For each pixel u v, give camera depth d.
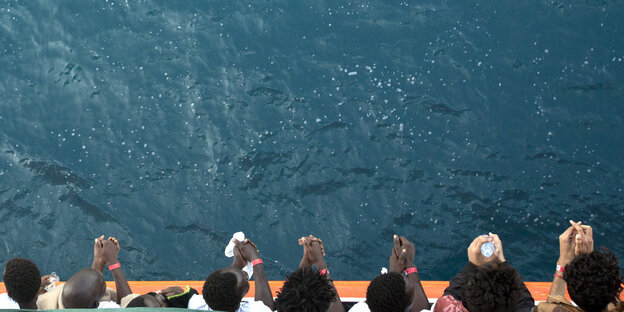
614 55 11.42
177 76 11.45
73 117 10.84
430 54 11.66
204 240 9.29
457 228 9.34
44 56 11.77
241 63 11.67
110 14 12.42
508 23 12.05
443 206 9.58
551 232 9.23
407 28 12.10
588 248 3.37
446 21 12.16
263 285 3.69
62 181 9.91
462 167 10.02
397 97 11.00
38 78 11.42
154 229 9.40
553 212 9.41
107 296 4.07
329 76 11.39
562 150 10.14
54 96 11.16
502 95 10.97
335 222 9.48
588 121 10.52
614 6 12.09
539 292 4.44
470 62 11.48
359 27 12.20
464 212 9.50
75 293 3.15
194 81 11.37
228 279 3.17
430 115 10.73
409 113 10.77
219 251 9.18
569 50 11.56
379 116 10.73
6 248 9.11
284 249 9.21
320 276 2.97
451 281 3.46
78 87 11.28
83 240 9.24
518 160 10.06
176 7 12.58
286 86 11.27
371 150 10.29
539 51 11.58
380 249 9.17
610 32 11.77
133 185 9.91
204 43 11.98
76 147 10.40
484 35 11.89
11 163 10.12
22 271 3.23
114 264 3.87
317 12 12.50
